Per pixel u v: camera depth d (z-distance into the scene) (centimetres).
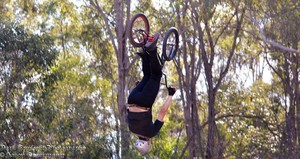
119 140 2944
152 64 1107
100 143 2820
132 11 3797
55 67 3048
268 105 4200
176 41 1171
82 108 2973
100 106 3728
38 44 2884
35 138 2830
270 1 3089
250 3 3219
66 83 3547
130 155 2906
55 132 2842
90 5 3919
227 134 4225
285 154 3969
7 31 2820
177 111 4609
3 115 2773
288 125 3978
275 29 3152
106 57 4022
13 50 2834
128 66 3834
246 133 4172
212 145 3925
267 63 3947
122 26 3781
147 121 1111
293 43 3225
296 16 3045
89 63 4059
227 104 4212
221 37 4166
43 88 2939
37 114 2838
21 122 2797
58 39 4025
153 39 1105
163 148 3581
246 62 4322
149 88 1105
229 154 4234
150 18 3781
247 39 3984
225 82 4262
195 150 4022
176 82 4562
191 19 3681
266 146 4091
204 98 4431
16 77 2858
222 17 3888
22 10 4025
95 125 2975
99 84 3919
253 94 4225
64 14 3969
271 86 4300
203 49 3931
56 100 3152
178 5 3431
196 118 3997
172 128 4569
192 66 4041
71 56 3997
